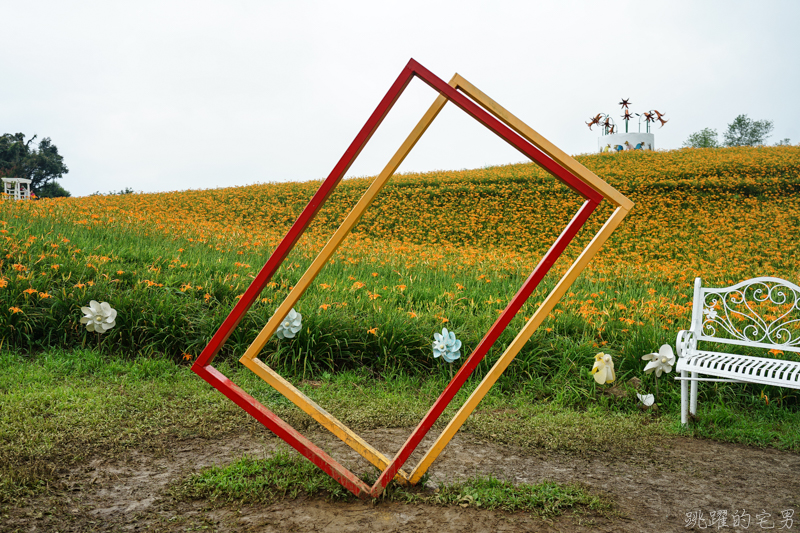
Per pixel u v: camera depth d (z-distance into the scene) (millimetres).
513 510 2014
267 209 17922
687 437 3084
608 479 2395
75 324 4148
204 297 4891
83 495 2006
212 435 2766
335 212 17734
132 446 2535
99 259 5113
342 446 2754
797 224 13891
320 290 5645
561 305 5785
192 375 3764
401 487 2170
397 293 5973
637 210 16203
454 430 2125
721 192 16812
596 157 23625
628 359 4207
